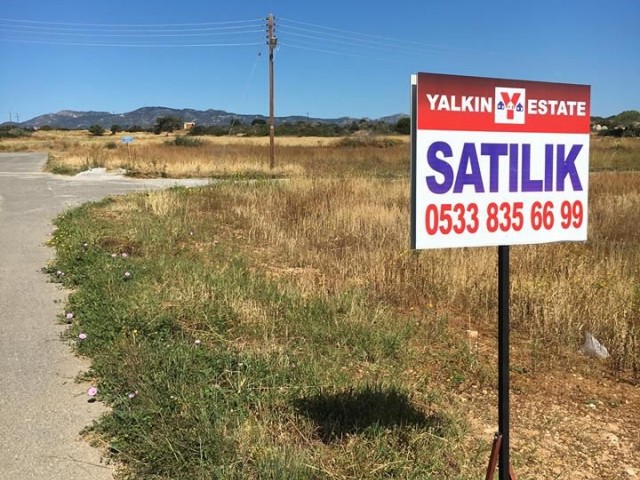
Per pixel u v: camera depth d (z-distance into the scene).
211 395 3.62
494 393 4.19
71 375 4.24
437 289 6.61
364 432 3.30
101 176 25.31
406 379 4.23
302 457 3.00
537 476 3.18
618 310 5.84
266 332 4.89
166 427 3.24
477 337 5.38
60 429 3.46
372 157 36.53
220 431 3.19
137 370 3.99
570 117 2.82
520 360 4.85
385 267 7.30
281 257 8.60
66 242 8.52
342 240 9.65
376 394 3.74
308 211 12.02
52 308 5.80
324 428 3.37
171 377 3.86
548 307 5.75
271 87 28.53
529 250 7.96
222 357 4.21
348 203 12.63
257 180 18.27
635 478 3.21
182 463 2.98
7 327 5.24
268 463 2.91
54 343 4.87
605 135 70.94
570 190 2.84
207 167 26.91
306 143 59.59
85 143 66.75
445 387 4.22
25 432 3.43
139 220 10.46
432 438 3.34
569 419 3.87
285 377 3.97
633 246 9.70
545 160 2.78
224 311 5.28
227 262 7.48
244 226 10.88
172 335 4.79
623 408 4.09
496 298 6.35
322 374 4.08
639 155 38.09
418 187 2.54
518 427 3.71
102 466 3.09
